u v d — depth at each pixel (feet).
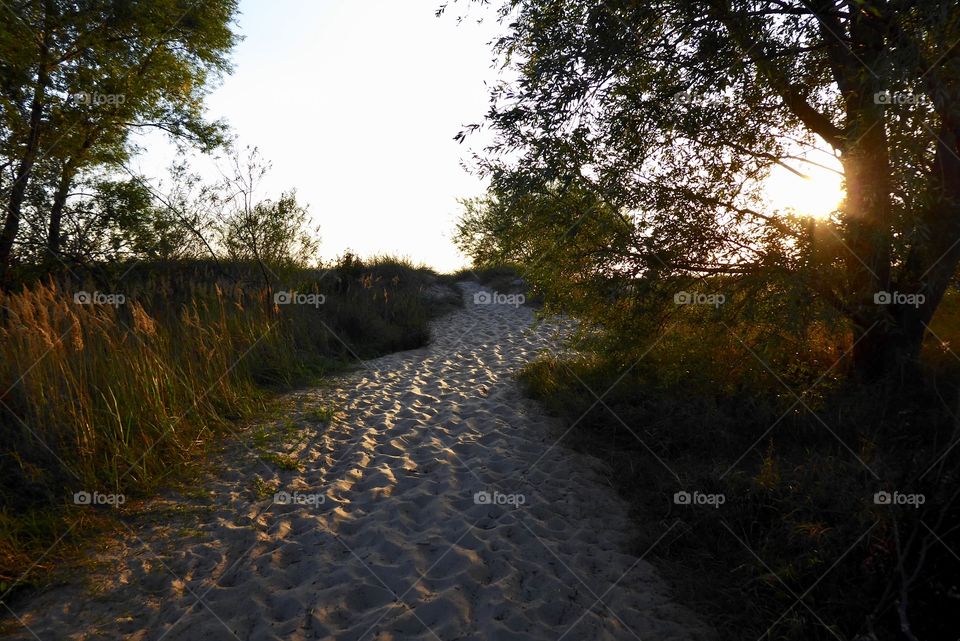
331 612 10.78
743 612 10.98
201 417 19.16
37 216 32.83
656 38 17.44
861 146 15.34
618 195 17.83
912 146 14.32
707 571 12.39
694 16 16.65
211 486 15.75
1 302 19.54
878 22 15.20
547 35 18.45
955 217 16.63
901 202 15.07
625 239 17.94
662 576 12.34
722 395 19.52
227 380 21.67
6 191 31.24
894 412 16.56
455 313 48.49
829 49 17.37
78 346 16.65
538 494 15.72
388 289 47.44
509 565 12.39
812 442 16.66
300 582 11.78
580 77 17.10
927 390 16.83
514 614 10.78
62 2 31.91
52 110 32.86
